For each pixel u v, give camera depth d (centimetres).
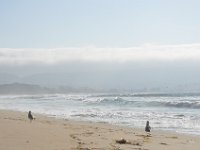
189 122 2605
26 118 2533
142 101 5572
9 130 1572
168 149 1318
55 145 1228
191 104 4425
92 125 2184
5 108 5062
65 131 1680
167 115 3241
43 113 3675
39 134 1481
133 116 3178
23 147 1159
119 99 6838
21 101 8262
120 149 1236
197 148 1362
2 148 1133
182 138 1688
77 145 1261
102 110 4131
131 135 1712
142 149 1277
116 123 2520
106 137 1552
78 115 3347
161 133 1912
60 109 4525
